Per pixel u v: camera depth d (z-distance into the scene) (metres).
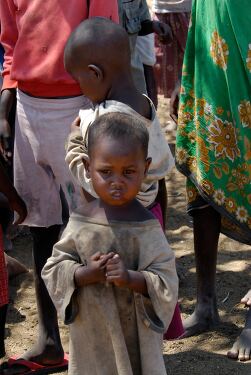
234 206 3.96
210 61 3.86
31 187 3.77
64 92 3.58
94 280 2.65
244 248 5.06
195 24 3.90
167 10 6.51
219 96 3.88
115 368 2.77
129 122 2.62
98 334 2.75
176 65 6.66
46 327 3.82
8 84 3.77
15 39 3.75
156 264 2.68
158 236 2.69
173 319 3.34
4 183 3.57
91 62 3.10
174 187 6.05
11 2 3.69
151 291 2.64
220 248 5.06
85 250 2.70
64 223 3.84
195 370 3.80
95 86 3.13
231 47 3.79
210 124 3.91
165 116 7.23
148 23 4.98
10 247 5.07
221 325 4.18
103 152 2.58
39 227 3.81
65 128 3.62
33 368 3.82
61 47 3.52
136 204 2.71
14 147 3.79
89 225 2.69
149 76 5.30
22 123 3.70
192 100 4.01
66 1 3.52
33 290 4.66
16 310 4.45
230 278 4.68
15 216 3.93
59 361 3.85
